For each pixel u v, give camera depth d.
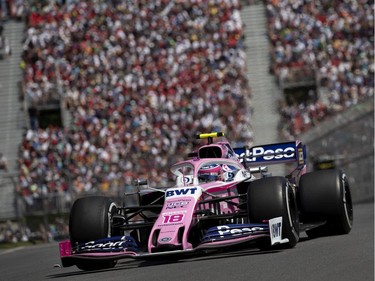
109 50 104.69
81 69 103.31
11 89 106.94
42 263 33.56
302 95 101.62
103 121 96.31
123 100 98.56
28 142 94.81
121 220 25.83
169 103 97.06
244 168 28.19
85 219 24.28
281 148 31.31
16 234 61.19
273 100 99.12
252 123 95.56
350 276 17.42
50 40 107.19
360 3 106.75
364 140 59.88
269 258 22.00
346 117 62.47
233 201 26.50
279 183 23.80
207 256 24.88
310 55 102.69
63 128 98.44
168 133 94.06
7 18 114.94
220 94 97.69
